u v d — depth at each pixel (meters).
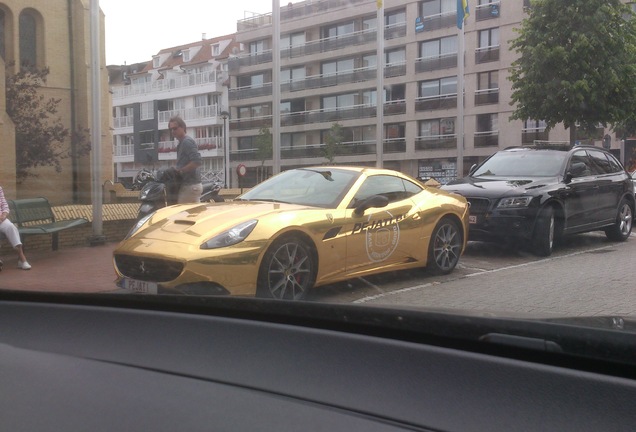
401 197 6.10
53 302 3.00
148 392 2.15
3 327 2.86
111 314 2.70
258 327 2.28
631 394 1.56
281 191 6.12
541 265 6.52
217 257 4.65
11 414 2.19
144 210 8.76
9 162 13.02
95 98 10.77
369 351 1.98
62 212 9.66
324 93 11.59
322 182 6.02
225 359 2.21
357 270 5.41
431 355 1.87
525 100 11.69
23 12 14.48
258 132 11.21
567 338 1.73
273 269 4.84
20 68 14.41
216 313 2.47
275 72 10.73
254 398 1.99
